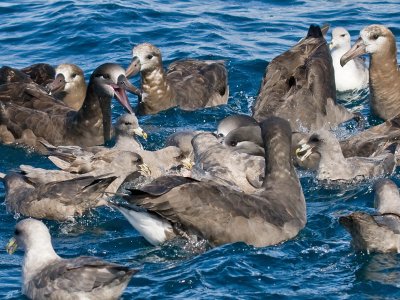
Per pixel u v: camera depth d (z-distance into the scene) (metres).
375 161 18.44
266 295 14.12
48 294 13.57
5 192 17.83
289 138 16.38
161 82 22.19
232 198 15.42
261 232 15.40
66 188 16.80
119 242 16.06
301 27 26.19
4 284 14.60
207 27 26.23
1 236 16.42
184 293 14.21
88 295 13.35
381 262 14.91
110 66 20.62
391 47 21.83
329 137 18.25
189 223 15.17
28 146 20.81
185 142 19.41
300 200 16.22
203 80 22.91
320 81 21.11
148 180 18.09
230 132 18.86
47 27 26.28
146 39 25.72
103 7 27.08
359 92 23.67
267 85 21.38
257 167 17.83
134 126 19.25
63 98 22.52
